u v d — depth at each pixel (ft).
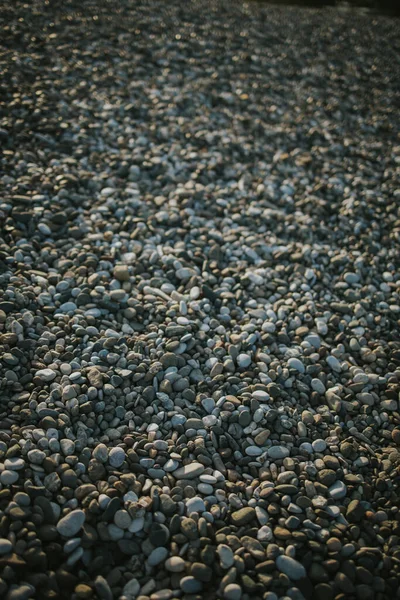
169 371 4.03
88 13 8.71
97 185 5.39
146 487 3.51
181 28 8.81
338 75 8.20
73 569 3.26
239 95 7.28
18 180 5.19
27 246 4.66
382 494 3.70
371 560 3.39
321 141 6.69
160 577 3.27
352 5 11.28
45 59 7.11
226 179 5.86
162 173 5.72
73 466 3.54
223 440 3.77
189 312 4.42
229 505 3.54
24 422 3.67
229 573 3.25
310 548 3.40
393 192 5.95
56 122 6.00
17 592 3.11
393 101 7.72
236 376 4.09
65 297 4.39
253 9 10.18
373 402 4.13
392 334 4.55
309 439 3.88
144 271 4.72
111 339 4.12
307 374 4.22
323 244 5.27
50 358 3.97
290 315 4.56
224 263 4.94
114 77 7.07
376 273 5.03
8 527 3.28
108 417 3.79
